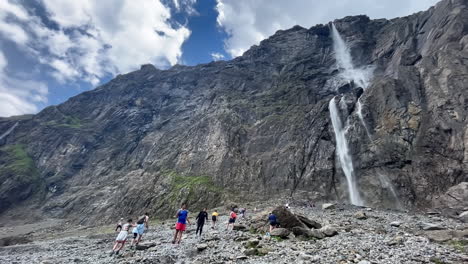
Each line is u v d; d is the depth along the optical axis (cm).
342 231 2311
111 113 17138
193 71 17412
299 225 2327
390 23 12175
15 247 3903
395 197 5422
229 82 13550
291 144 7906
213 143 9044
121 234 2203
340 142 7162
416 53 8669
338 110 7844
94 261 1983
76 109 18700
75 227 7950
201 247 1858
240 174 7594
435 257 1332
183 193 7038
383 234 2134
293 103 9931
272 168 7475
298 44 13550
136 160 12288
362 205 5650
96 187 11025
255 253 1608
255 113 9869
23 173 12594
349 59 11206
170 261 1656
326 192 6397
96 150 14662
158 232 3738
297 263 1332
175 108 15462
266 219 2556
